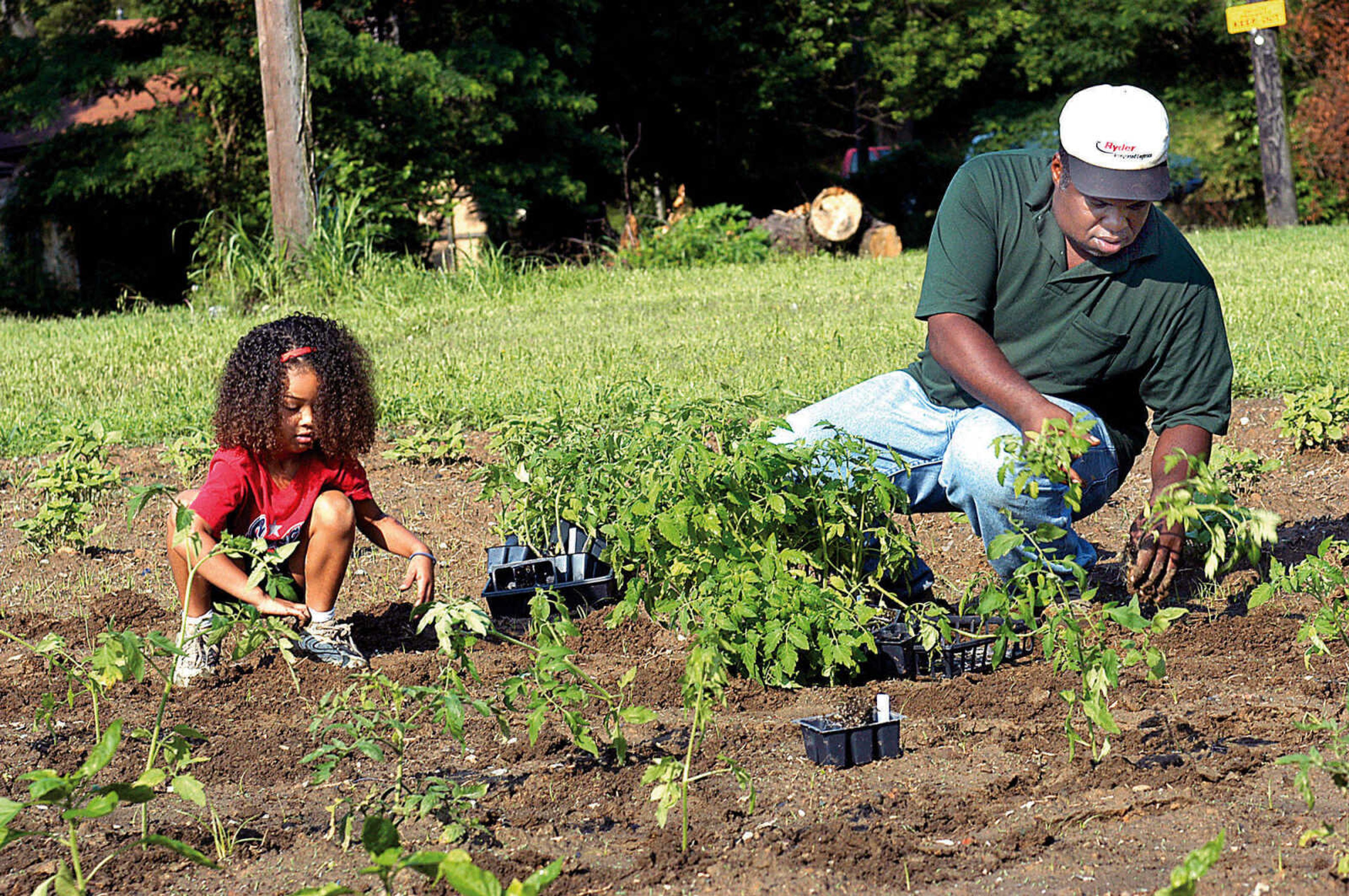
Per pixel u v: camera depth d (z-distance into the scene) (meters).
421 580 5.08
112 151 24.73
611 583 5.49
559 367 11.24
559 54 26.59
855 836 3.31
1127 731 3.95
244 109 23.61
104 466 8.44
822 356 11.07
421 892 3.18
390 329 15.08
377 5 25.30
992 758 3.87
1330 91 28.42
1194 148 31.41
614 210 30.75
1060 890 3.02
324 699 3.76
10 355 13.85
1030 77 33.84
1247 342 10.12
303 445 4.86
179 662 4.71
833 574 4.98
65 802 3.78
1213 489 3.65
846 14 32.19
